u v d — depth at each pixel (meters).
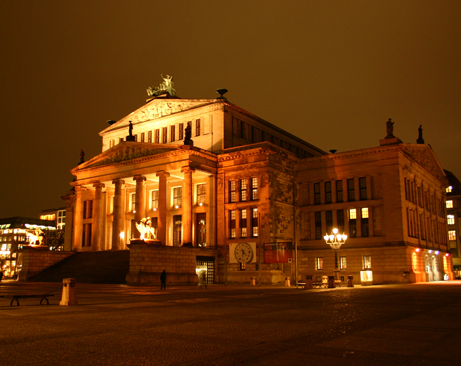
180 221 80.81
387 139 70.88
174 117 82.06
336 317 20.89
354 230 72.50
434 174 90.06
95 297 35.72
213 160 74.75
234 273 70.06
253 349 13.31
